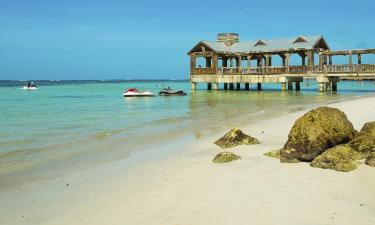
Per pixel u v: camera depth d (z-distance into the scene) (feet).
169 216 29.07
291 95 168.25
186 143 57.82
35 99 181.78
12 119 93.66
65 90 302.25
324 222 26.71
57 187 37.37
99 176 40.83
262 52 196.54
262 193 32.68
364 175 35.29
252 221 27.37
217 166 42.22
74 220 29.35
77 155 51.21
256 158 44.83
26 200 33.94
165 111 110.73
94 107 130.93
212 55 205.46
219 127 72.84
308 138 40.91
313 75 178.60
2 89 325.62
